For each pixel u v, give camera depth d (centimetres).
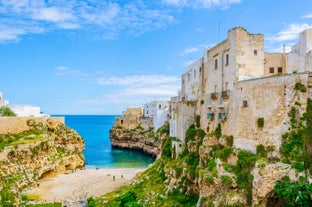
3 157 6544
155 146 11356
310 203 2750
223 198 3372
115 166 9769
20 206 4738
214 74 4681
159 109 12294
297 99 3122
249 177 3238
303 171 2939
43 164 7488
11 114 9625
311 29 4175
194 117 5506
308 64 4056
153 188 5078
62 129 9200
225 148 3875
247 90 3703
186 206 3953
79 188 6450
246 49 4019
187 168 4584
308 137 2992
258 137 3469
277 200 3092
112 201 4966
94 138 19725
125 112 15375
